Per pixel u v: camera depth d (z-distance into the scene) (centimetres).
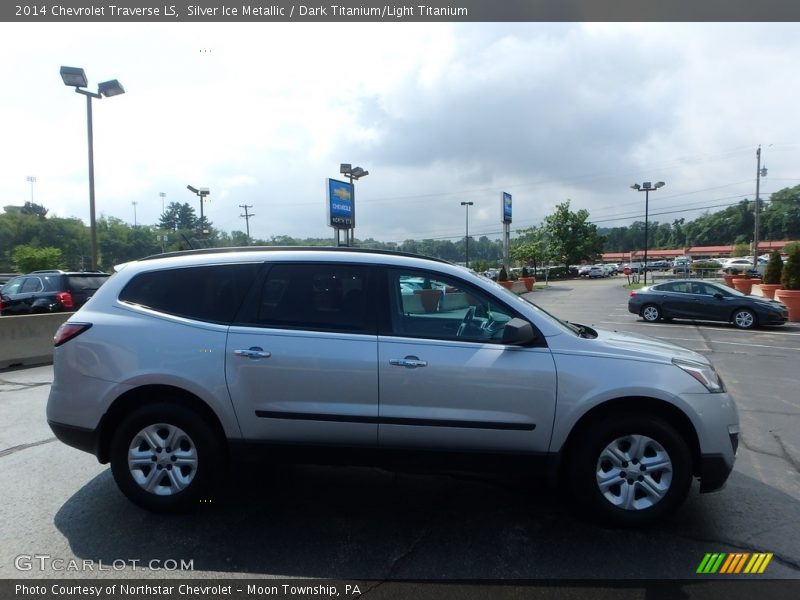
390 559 317
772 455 495
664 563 312
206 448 365
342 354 353
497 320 370
